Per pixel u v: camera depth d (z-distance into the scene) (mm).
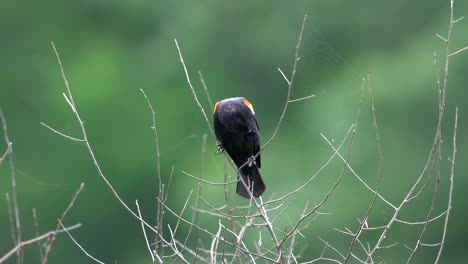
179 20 26703
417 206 17547
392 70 21031
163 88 24750
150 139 22922
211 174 19391
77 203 20719
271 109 24359
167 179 21625
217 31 26141
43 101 24281
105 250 19812
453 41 21406
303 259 13406
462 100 19672
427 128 19516
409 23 24656
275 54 25453
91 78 24688
